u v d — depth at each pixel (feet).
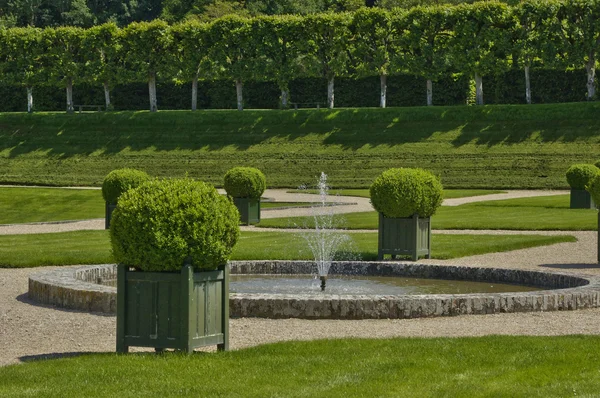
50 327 58.08
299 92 399.03
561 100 360.28
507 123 321.93
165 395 38.04
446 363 43.55
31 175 315.37
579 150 294.46
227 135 343.67
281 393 38.22
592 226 139.13
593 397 37.09
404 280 84.79
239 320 59.26
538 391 38.11
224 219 47.65
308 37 371.56
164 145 341.82
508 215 164.66
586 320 58.75
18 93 427.33
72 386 39.55
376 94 388.78
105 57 394.32
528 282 80.59
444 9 355.36
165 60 385.70
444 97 379.14
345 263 89.35
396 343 48.67
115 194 146.10
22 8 577.84
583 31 340.39
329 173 301.02
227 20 379.76
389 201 99.60
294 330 55.36
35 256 98.53
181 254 46.11
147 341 47.06
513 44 347.97
